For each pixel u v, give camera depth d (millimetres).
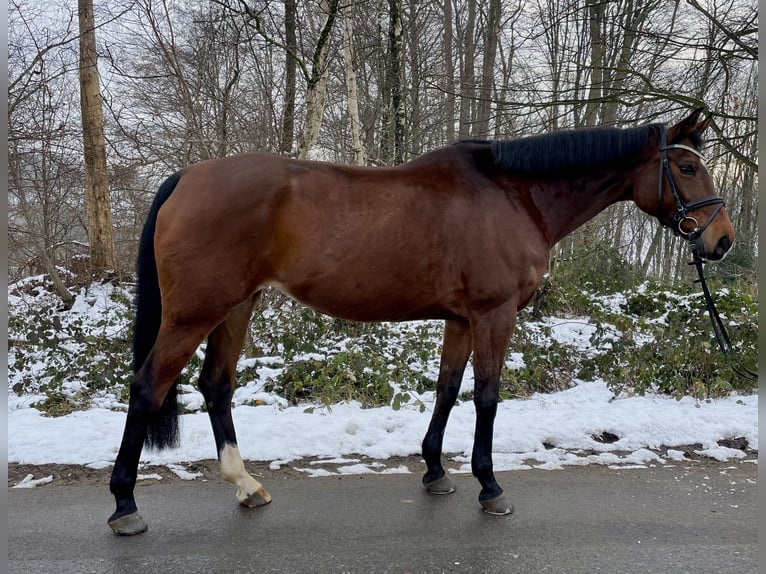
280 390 4812
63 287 8055
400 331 6242
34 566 2236
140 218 8438
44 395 4676
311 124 5793
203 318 2555
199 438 3713
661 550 2416
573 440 3861
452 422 4102
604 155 3004
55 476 3197
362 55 8906
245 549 2398
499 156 2910
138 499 2912
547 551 2396
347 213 2645
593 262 9227
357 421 4004
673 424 4023
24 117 7371
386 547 2420
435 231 2719
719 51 5430
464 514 2764
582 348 6047
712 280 8023
